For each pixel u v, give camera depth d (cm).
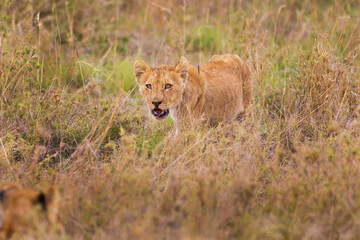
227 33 1795
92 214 715
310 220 703
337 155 805
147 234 625
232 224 687
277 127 1096
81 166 891
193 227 645
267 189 828
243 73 1311
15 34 1409
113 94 1492
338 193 714
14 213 642
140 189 723
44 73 1470
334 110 1110
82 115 1149
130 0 2381
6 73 1138
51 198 661
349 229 685
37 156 874
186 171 846
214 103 1196
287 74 1511
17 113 1082
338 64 1200
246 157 877
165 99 1086
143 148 939
